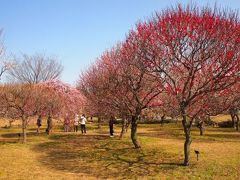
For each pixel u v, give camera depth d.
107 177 15.31
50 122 34.38
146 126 46.84
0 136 32.56
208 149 22.44
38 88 30.52
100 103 23.86
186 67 16.11
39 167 17.52
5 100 26.23
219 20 15.88
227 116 55.91
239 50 15.46
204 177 14.73
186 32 15.90
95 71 30.67
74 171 16.62
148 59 16.95
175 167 16.69
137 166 17.31
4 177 15.09
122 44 21.58
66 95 36.00
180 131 37.62
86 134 33.00
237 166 16.64
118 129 41.34
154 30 16.86
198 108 17.30
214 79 15.66
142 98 22.16
